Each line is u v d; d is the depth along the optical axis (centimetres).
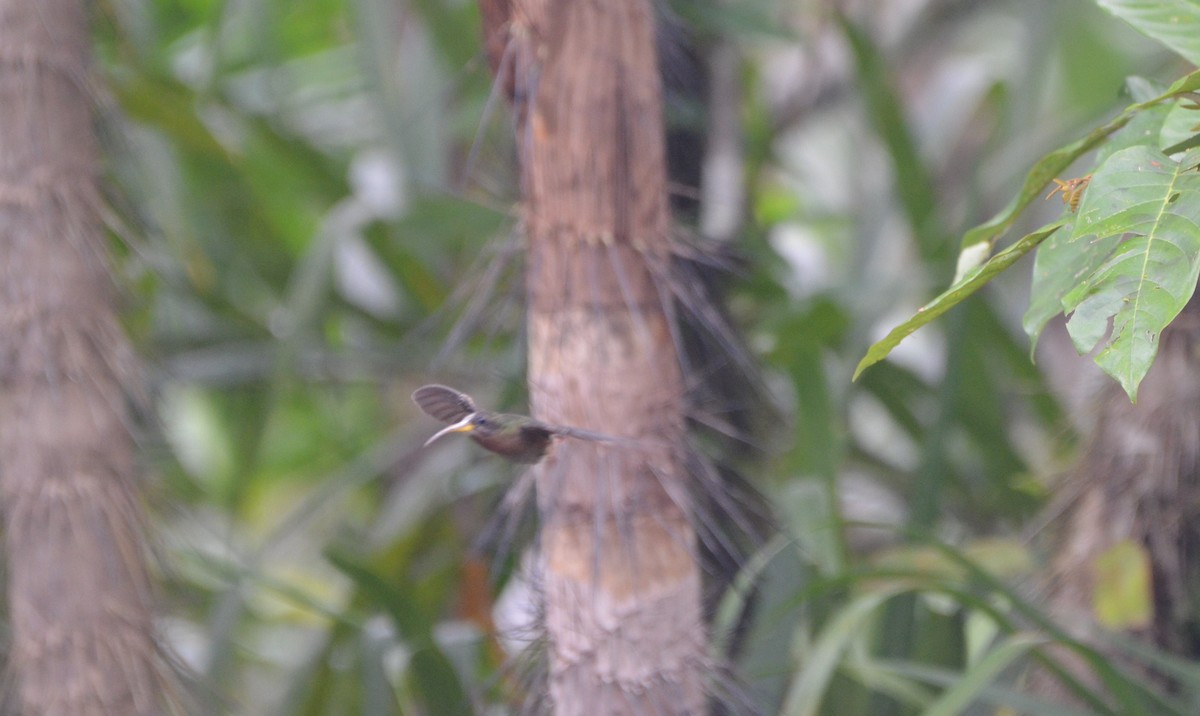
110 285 902
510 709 899
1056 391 983
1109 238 862
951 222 1094
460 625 976
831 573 942
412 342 1030
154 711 900
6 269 898
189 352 1059
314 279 967
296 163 1068
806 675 912
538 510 889
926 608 953
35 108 898
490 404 983
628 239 882
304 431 1398
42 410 897
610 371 881
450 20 1071
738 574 927
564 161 881
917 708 948
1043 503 974
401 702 957
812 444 961
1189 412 915
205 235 1121
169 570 907
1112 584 919
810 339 963
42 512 897
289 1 1243
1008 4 1423
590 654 881
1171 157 862
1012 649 907
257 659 1063
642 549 882
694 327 903
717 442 931
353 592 983
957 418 982
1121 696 908
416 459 1203
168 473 1032
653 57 884
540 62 881
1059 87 1270
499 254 891
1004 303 1145
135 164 930
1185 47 866
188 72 1222
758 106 1321
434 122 1078
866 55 1039
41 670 897
